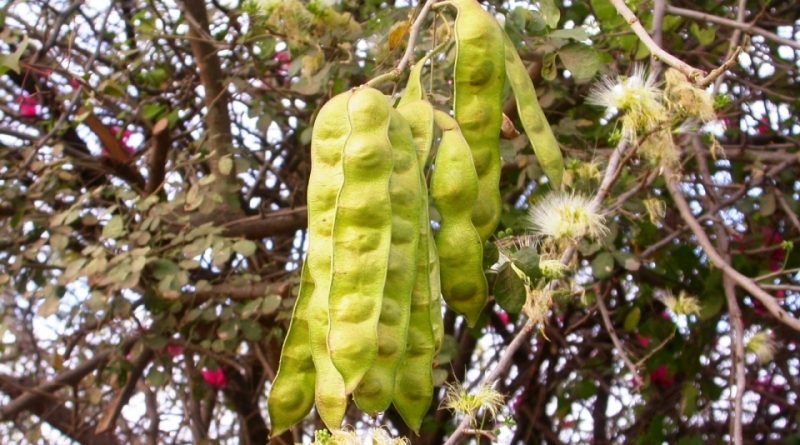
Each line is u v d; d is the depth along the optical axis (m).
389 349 1.59
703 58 3.87
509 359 2.16
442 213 1.77
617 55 3.62
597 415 5.05
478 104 1.86
